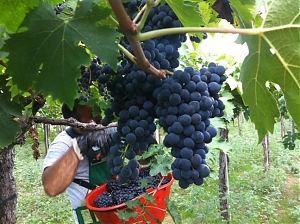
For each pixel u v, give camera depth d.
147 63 1.02
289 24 1.08
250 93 1.27
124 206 1.97
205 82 1.28
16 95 1.50
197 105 1.17
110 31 0.93
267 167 9.80
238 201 7.38
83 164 2.73
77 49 0.92
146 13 0.91
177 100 1.16
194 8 1.19
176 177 1.18
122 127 1.38
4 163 2.91
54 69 0.91
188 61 3.18
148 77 1.20
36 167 11.98
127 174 1.39
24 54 0.92
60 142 2.77
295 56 1.13
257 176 9.39
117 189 2.27
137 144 1.34
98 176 2.69
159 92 1.21
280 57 1.15
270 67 1.19
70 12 1.20
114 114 1.50
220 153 5.62
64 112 2.72
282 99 5.51
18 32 0.93
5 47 0.91
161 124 1.25
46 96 0.91
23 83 0.92
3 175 2.92
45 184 2.47
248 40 1.18
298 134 8.03
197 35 1.51
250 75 1.24
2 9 1.13
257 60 1.19
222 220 5.73
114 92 1.37
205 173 1.16
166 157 2.25
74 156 2.43
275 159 11.59
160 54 1.25
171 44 1.36
